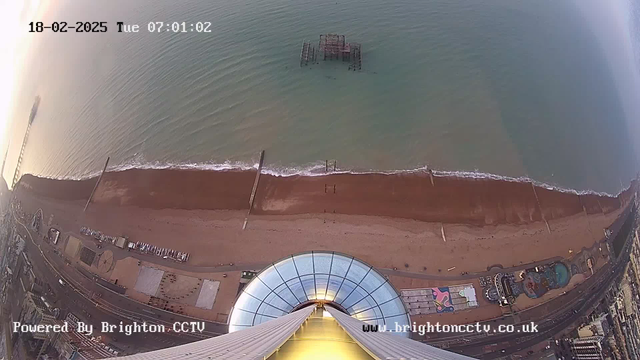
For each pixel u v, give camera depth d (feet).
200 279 187.01
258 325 107.65
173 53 287.28
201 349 72.23
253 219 201.46
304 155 223.30
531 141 231.71
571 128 241.55
